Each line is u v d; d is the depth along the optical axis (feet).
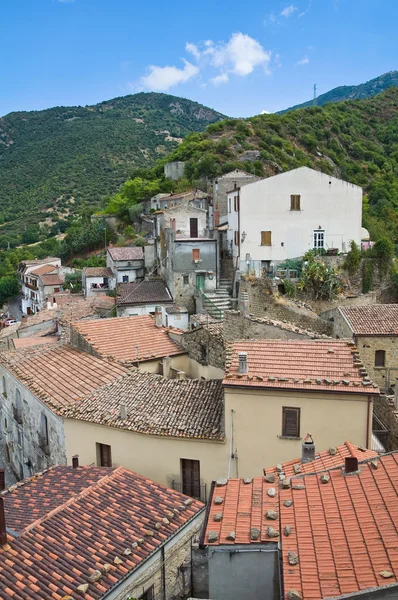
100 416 68.90
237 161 291.58
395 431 76.43
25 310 302.66
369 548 31.58
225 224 196.44
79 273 267.80
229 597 36.19
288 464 48.70
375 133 378.12
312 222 163.53
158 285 177.37
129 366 81.82
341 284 154.40
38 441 82.58
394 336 101.91
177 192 278.87
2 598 37.63
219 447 61.98
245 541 35.63
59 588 38.99
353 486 39.01
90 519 47.55
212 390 71.10
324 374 61.11
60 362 89.10
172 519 49.01
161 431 63.98
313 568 31.01
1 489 56.34
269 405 60.03
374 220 238.48
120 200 319.27
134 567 42.16
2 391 101.91
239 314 92.27
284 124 349.82
